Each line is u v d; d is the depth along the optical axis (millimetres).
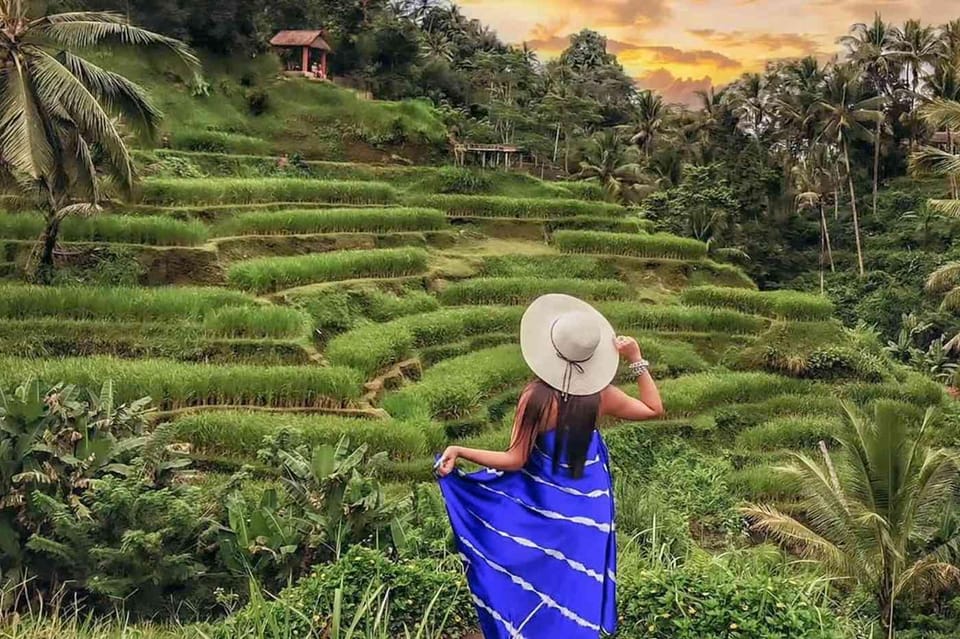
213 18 36875
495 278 26672
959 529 13211
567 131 51594
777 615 4734
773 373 25062
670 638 4754
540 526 3988
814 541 12945
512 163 48312
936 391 25391
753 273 45844
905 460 12234
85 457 8070
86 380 13797
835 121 48281
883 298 42531
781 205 51344
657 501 12078
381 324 21625
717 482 15680
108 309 17172
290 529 7809
